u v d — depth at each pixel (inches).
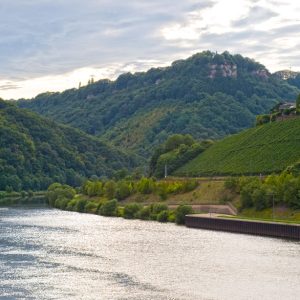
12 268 5152.6
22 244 6594.5
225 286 4372.5
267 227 7170.3
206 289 4288.9
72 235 7381.9
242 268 5022.1
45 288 4379.9
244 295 4109.3
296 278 4606.3
